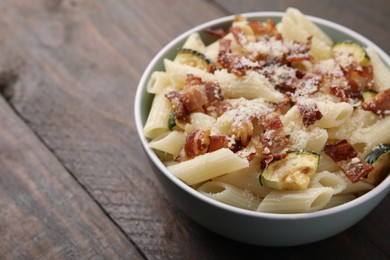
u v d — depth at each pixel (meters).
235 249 0.52
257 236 0.48
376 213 0.53
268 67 0.53
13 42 0.68
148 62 0.66
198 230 0.53
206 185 0.49
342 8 0.68
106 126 0.61
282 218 0.46
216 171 0.48
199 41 0.57
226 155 0.48
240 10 0.69
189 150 0.49
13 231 0.54
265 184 0.47
